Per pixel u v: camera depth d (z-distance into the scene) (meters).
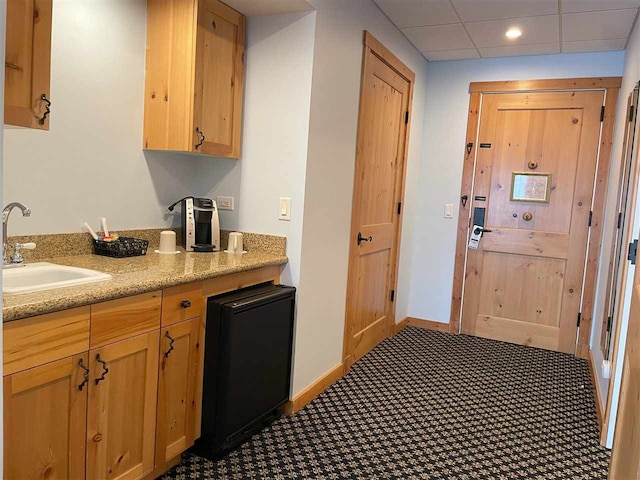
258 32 2.58
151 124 2.39
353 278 3.23
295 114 2.52
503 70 4.02
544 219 3.96
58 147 2.05
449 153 4.24
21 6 1.54
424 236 4.39
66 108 2.06
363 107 3.04
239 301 2.16
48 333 1.43
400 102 3.75
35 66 1.60
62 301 1.44
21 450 1.40
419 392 3.01
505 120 4.04
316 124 2.56
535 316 4.04
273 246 2.62
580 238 3.85
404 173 3.94
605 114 3.71
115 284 1.68
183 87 2.29
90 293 1.53
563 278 3.93
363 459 2.22
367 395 2.93
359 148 3.06
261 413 2.40
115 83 2.26
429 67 4.26
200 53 2.29
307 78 2.48
